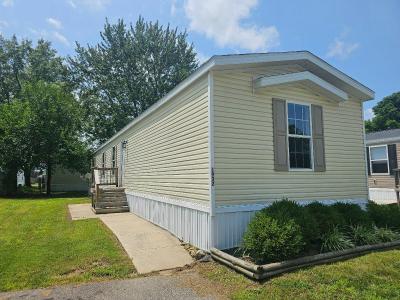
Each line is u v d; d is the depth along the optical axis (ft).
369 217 21.90
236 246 18.98
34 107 63.16
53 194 68.90
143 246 20.65
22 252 18.70
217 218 18.60
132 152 38.70
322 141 24.13
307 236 17.30
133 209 36.50
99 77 93.20
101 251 19.06
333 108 25.31
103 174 55.16
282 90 22.45
